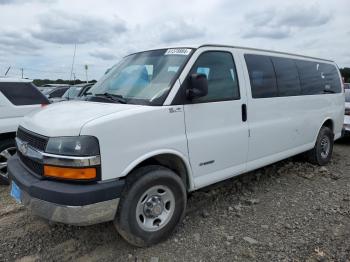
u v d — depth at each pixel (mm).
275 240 3533
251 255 3234
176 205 3518
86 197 2818
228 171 4180
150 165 3393
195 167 3738
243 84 4324
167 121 3402
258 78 4617
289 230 3760
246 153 4414
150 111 3266
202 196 4715
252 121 4457
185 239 3553
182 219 3691
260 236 3623
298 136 5547
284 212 4250
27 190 3002
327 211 4281
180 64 3682
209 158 3877
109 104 3508
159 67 3818
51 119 3189
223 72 4098
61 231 3738
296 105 5391
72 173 2842
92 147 2863
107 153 2951
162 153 3361
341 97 7012
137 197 3176
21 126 3689
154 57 4027
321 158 6398
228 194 4832
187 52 3787
